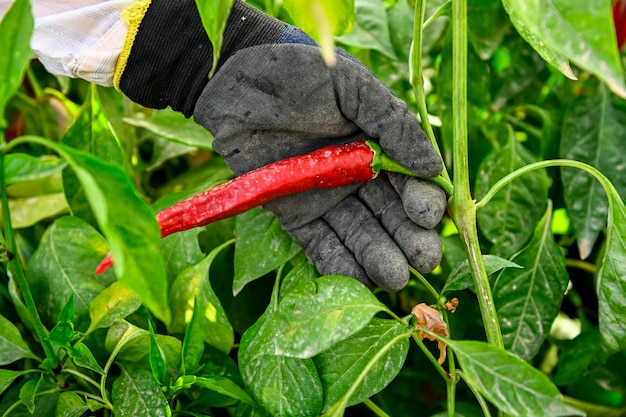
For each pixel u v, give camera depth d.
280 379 0.58
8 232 0.56
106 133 0.67
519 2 0.46
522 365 0.50
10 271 0.64
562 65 0.57
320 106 0.58
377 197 0.60
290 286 0.62
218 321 0.65
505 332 0.66
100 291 0.65
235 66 0.59
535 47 0.56
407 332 0.55
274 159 0.61
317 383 0.58
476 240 0.57
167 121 0.72
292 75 0.57
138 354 0.63
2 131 0.50
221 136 0.60
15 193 0.76
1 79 0.48
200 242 0.75
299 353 0.54
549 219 0.67
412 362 0.85
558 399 0.50
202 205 0.57
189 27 0.59
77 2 0.61
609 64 0.45
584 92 0.79
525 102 0.84
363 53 0.78
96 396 0.60
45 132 0.86
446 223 0.86
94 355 0.65
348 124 0.60
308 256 0.62
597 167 0.74
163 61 0.60
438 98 0.75
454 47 0.55
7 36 0.47
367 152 0.57
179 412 0.62
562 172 0.74
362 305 0.54
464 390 0.80
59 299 0.65
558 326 0.87
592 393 0.82
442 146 0.86
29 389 0.59
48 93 0.86
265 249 0.65
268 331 0.56
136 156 0.81
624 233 0.59
